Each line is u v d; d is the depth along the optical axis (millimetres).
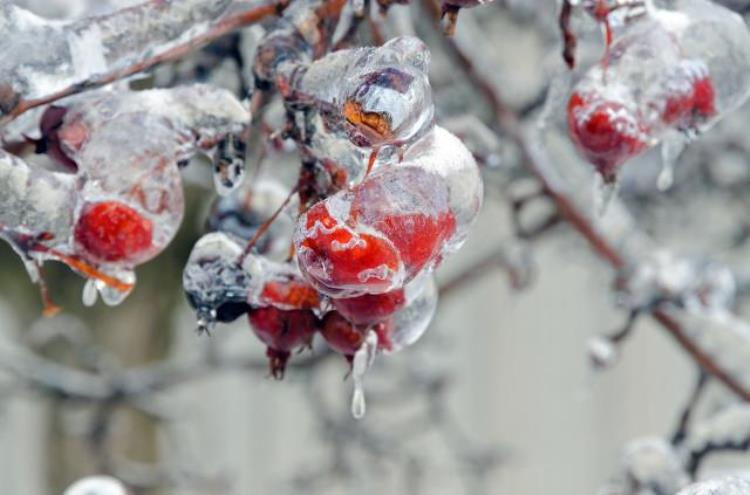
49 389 1221
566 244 1226
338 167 519
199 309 531
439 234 504
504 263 1006
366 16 536
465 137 654
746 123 1121
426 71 503
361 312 521
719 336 763
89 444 1287
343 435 1399
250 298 530
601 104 537
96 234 523
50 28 518
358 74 501
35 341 1389
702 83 540
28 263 525
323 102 516
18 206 521
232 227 540
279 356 533
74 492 618
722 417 690
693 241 1339
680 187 1185
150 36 521
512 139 772
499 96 763
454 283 1044
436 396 1465
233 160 532
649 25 541
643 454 679
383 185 502
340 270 500
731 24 542
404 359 1440
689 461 691
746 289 1017
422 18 708
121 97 532
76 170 532
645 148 539
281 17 526
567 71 554
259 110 538
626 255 792
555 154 816
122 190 524
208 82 549
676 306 770
